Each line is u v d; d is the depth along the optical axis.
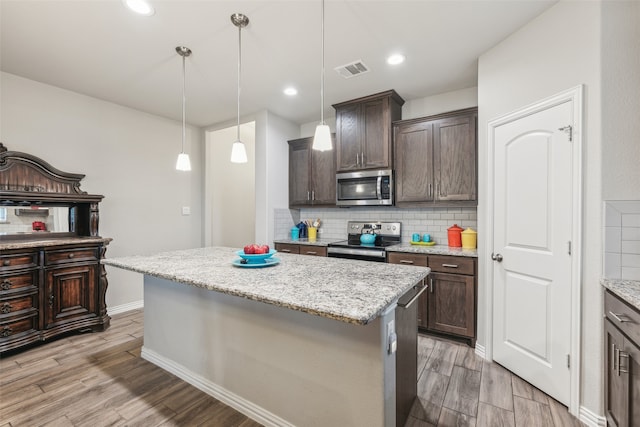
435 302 2.75
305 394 1.52
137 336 2.81
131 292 3.59
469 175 2.85
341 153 3.54
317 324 1.47
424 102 3.37
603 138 1.59
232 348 1.81
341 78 2.90
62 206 3.01
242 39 2.24
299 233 4.16
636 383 1.26
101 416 1.71
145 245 3.73
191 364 2.04
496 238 2.30
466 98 3.15
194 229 4.31
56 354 2.44
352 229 3.85
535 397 1.88
